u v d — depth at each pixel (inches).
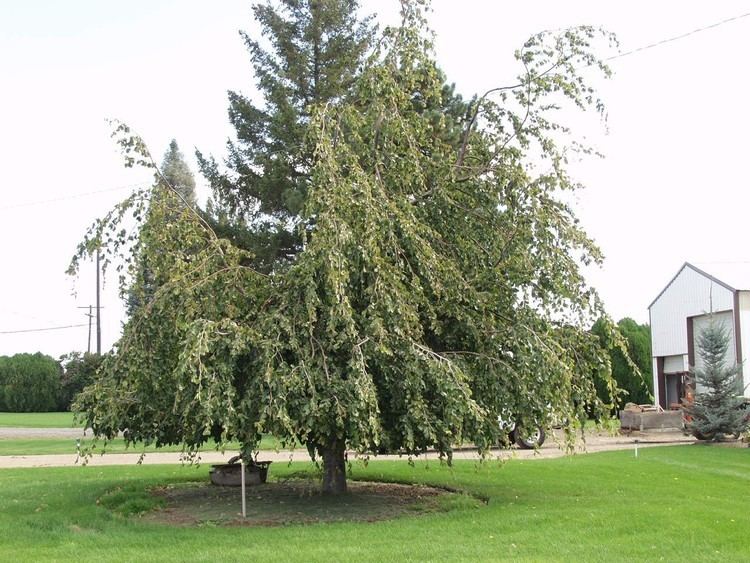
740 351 1117.7
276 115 929.5
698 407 878.4
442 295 398.6
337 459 455.8
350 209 369.1
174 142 1662.2
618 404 420.5
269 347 342.0
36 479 538.0
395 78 432.5
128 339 372.5
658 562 268.7
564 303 407.5
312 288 347.9
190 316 370.6
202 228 417.1
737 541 303.7
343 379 357.4
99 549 297.9
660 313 1331.2
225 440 339.3
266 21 994.7
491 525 337.1
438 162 430.9
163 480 522.9
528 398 378.0
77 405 372.5
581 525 333.4
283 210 957.8
